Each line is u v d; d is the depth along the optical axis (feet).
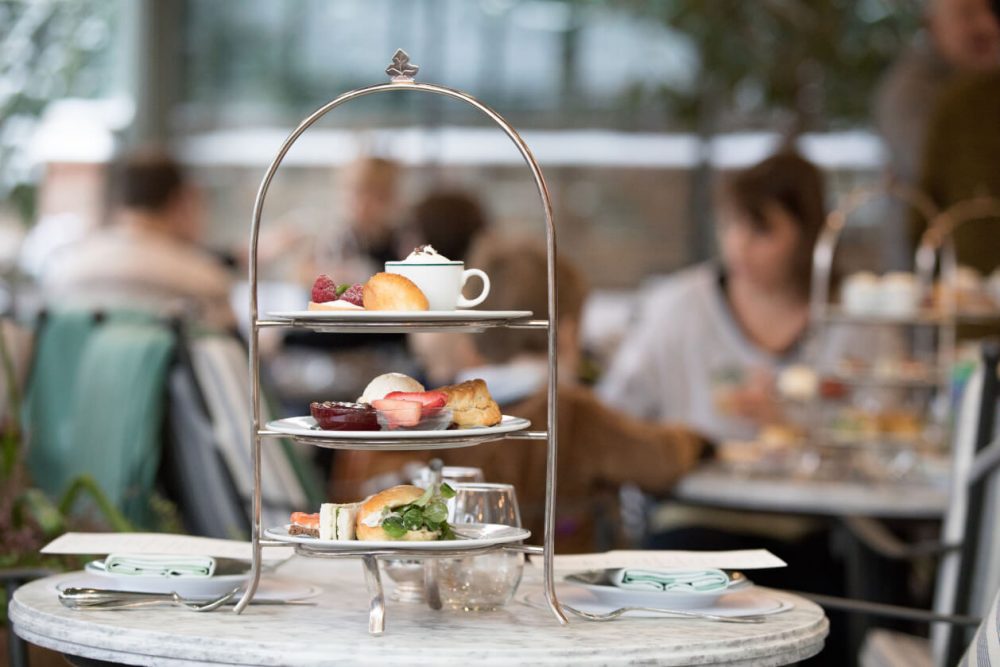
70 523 7.94
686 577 5.47
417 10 29.94
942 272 16.65
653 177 29.48
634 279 29.58
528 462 9.45
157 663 4.74
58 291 17.56
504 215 29.89
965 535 8.28
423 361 10.16
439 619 5.25
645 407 13.65
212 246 29.91
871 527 9.50
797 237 13.12
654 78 28.55
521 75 29.84
